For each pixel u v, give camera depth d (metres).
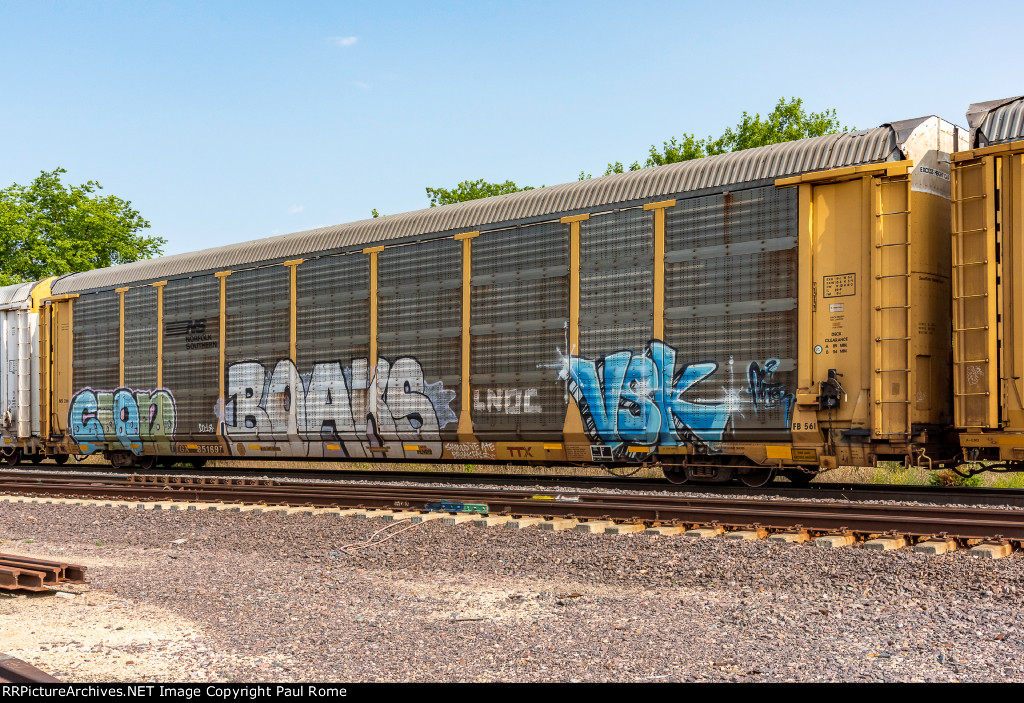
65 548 10.15
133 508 12.19
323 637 5.92
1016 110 10.17
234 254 17.77
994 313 9.98
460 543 8.87
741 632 5.71
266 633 6.07
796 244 11.28
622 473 18.09
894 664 4.90
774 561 7.34
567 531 8.98
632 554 7.88
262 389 16.94
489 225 14.16
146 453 19.22
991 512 8.49
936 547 7.41
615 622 6.08
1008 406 9.86
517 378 13.68
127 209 39.59
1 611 6.85
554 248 13.43
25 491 14.85
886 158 10.84
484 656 5.34
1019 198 9.91
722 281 11.84
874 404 10.62
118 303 19.73
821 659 5.02
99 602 7.16
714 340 11.87
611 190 13.02
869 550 7.45
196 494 13.01
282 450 16.73
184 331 18.38
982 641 5.29
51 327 21.12
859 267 10.89
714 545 7.95
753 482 12.57
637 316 12.53
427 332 14.75
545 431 13.37
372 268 15.55
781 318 11.34
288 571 8.28
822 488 12.53
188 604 7.04
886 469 16.27
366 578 7.88
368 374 15.45
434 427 14.57
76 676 5.05
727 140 32.12
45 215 37.31
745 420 11.58
